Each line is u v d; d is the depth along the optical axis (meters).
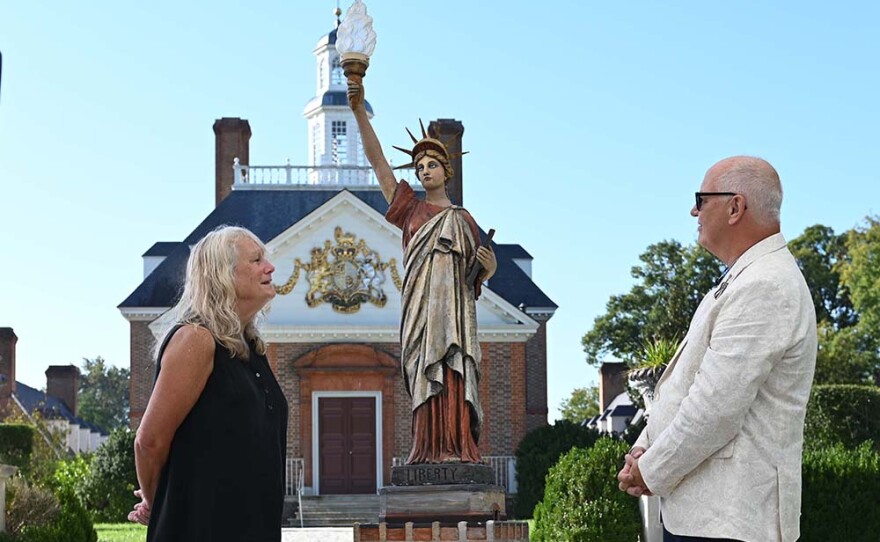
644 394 17.22
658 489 5.62
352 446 40.75
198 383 5.36
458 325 10.50
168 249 50.09
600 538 19.83
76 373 75.88
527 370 48.59
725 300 5.68
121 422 113.69
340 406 41.00
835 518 20.47
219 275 5.53
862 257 50.12
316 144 56.53
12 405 59.09
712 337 5.64
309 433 40.62
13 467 16.39
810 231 64.88
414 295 10.57
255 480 5.39
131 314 44.03
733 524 5.50
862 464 20.69
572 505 20.16
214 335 5.44
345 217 41.91
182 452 5.35
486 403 41.72
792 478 5.54
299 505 37.88
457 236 10.61
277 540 5.48
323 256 41.75
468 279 10.62
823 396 30.00
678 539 5.66
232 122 53.56
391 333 41.22
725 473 5.57
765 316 5.54
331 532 28.48
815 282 63.31
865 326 49.00
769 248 5.80
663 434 5.62
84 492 35.25
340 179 48.53
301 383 40.88
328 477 40.53
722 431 5.51
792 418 5.57
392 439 40.84
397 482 10.38
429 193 10.88
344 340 41.31
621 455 20.45
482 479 10.41
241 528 5.33
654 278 57.84
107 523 34.59
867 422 29.83
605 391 62.94
